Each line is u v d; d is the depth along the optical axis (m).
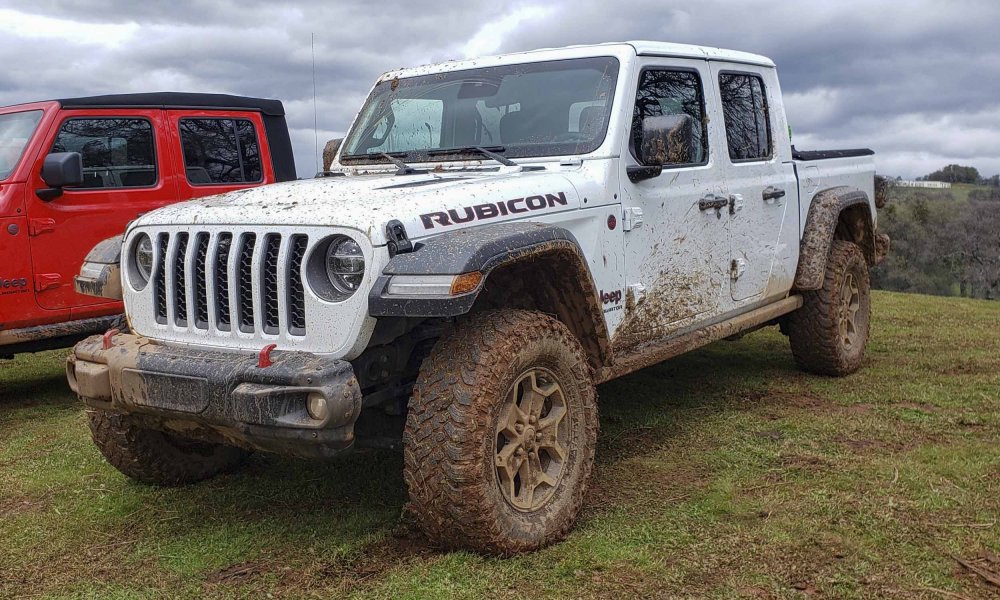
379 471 4.13
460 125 4.29
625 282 3.89
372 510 3.61
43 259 5.72
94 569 3.12
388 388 3.35
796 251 5.38
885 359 6.45
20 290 5.61
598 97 4.00
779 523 3.30
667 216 4.17
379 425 3.64
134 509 3.73
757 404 5.18
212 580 3.01
